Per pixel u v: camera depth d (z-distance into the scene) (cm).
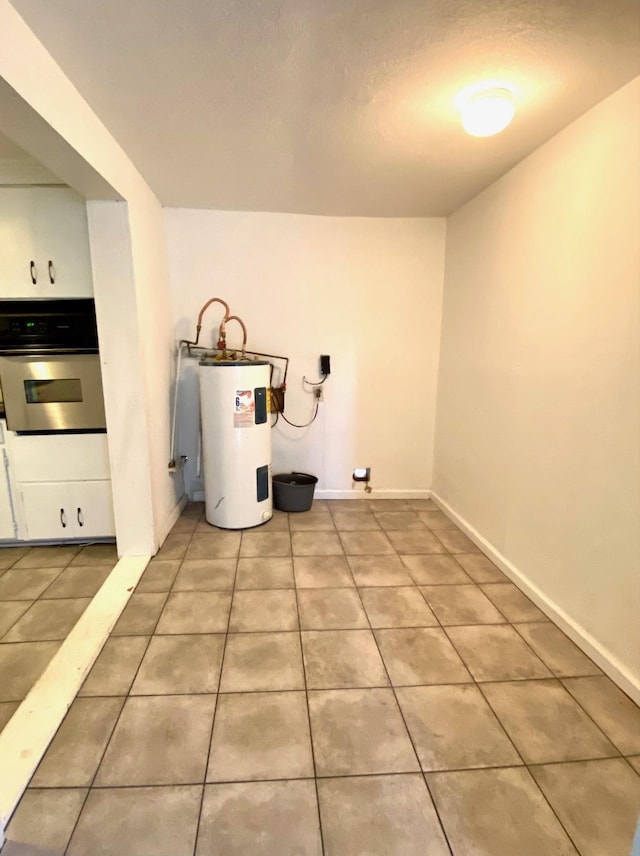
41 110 133
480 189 260
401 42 133
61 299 244
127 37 130
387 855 106
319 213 307
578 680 163
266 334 322
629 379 156
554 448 197
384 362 335
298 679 161
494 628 192
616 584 162
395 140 197
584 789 123
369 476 352
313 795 120
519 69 147
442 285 327
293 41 133
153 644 178
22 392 245
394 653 175
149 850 106
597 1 117
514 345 228
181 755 130
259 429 284
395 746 135
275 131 189
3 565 247
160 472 269
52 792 119
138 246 230
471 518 281
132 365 230
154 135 191
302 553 258
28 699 148
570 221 184
